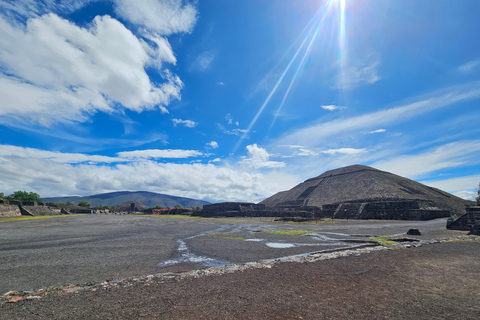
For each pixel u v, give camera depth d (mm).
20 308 5973
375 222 38531
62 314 5652
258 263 10477
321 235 21953
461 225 24625
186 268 10547
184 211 87438
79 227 30922
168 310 5836
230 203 69938
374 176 93438
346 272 9086
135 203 126500
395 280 8125
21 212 59906
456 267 9711
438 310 5805
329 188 98875
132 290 7219
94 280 8812
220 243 17312
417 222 37688
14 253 13844
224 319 5355
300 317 5453
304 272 9078
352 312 5703
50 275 9492
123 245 16578
